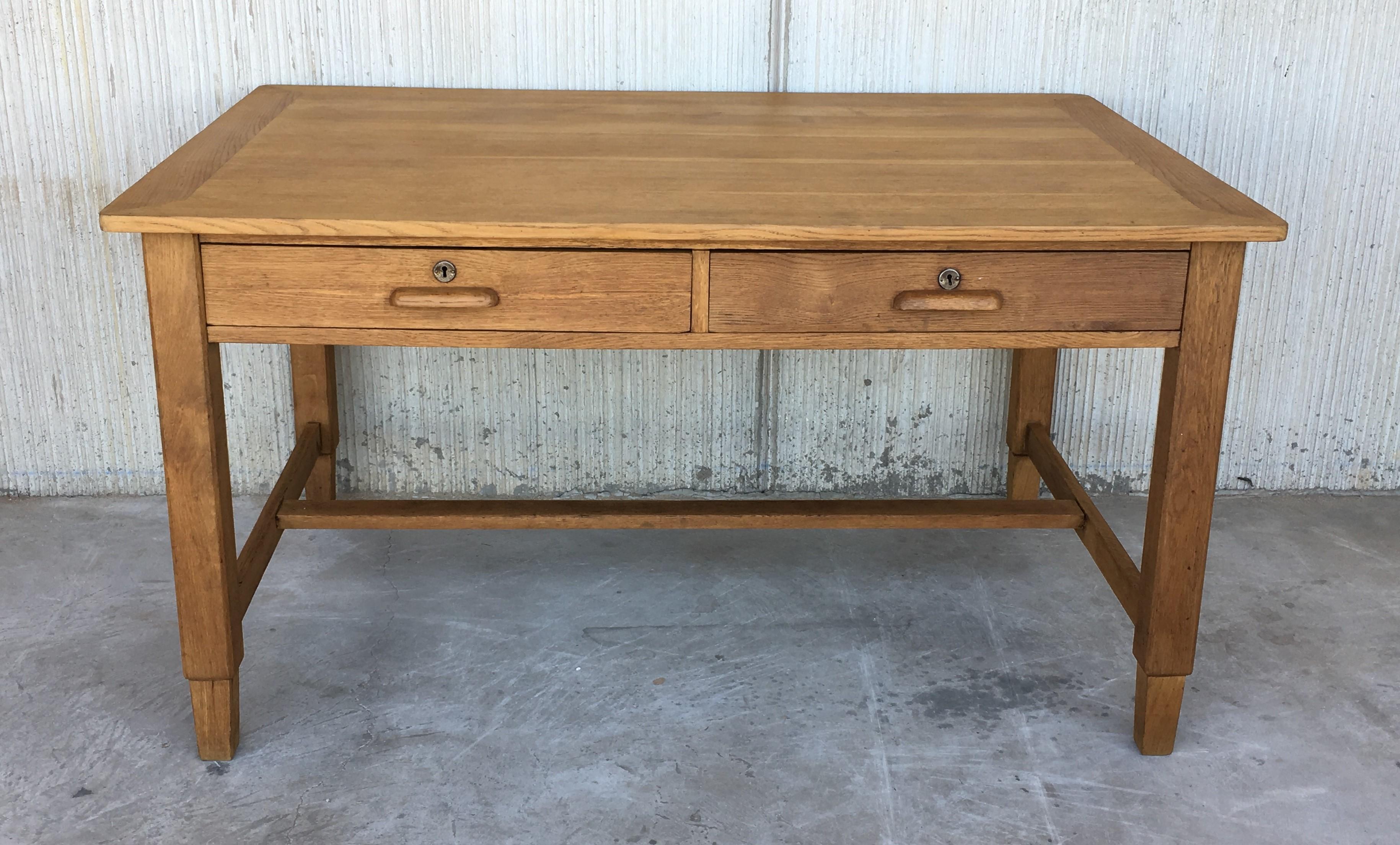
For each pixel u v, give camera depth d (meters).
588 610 2.42
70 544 2.61
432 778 1.95
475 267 1.76
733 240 1.72
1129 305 1.82
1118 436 2.87
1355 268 2.74
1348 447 2.90
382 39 2.52
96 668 2.21
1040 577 2.57
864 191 1.87
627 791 1.93
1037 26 2.56
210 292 1.76
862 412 2.80
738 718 2.10
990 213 1.78
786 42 2.55
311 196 1.79
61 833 1.82
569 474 2.83
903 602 2.47
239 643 1.98
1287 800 1.94
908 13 2.54
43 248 2.62
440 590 2.48
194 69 2.52
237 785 1.93
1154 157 2.10
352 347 2.70
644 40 2.54
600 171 1.95
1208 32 2.57
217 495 1.86
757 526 2.23
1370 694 2.20
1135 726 2.06
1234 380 2.84
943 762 2.01
